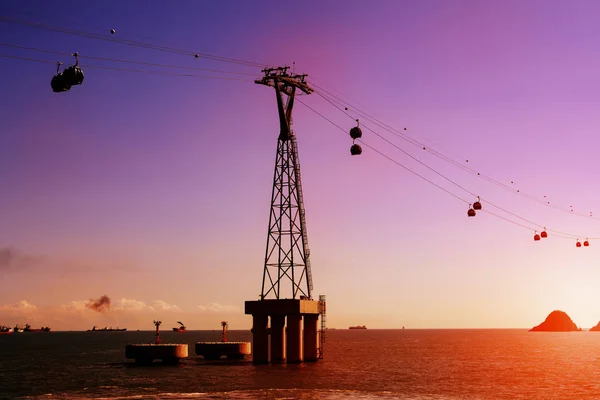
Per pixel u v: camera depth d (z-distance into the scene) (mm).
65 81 36375
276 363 105750
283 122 105250
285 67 105750
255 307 103750
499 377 99000
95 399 67438
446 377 98312
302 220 103938
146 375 94438
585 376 102062
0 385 86000
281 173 104875
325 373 94250
